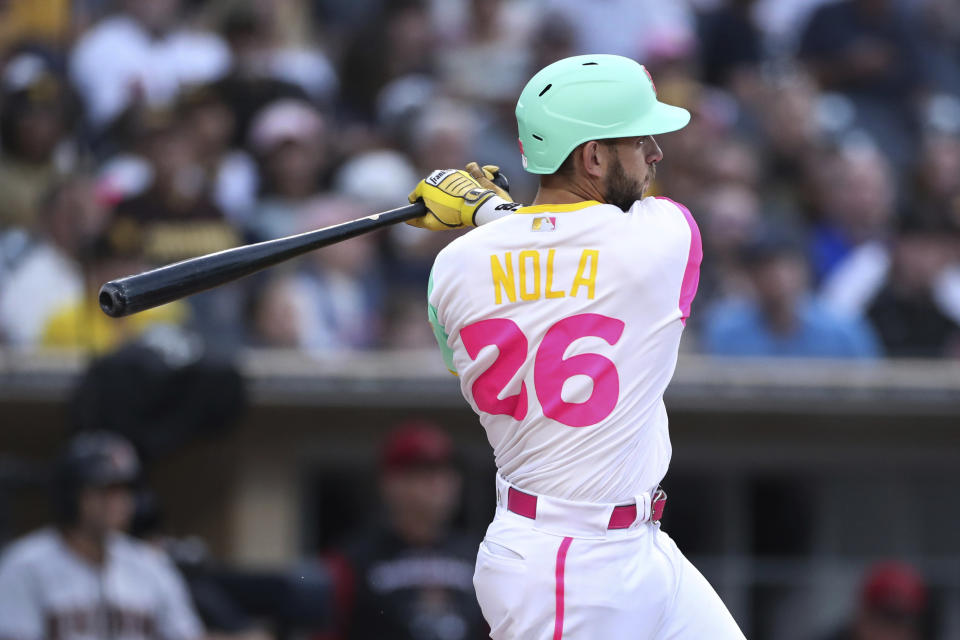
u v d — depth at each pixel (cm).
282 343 2659
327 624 2362
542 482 1232
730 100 3400
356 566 2366
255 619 2381
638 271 1211
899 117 3469
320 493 2705
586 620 1222
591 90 1216
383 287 2800
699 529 2772
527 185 3112
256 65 3123
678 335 1245
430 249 2831
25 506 2656
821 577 2780
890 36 3544
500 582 1246
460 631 2342
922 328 2836
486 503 2716
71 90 2830
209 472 2667
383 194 2902
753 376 2608
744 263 2783
